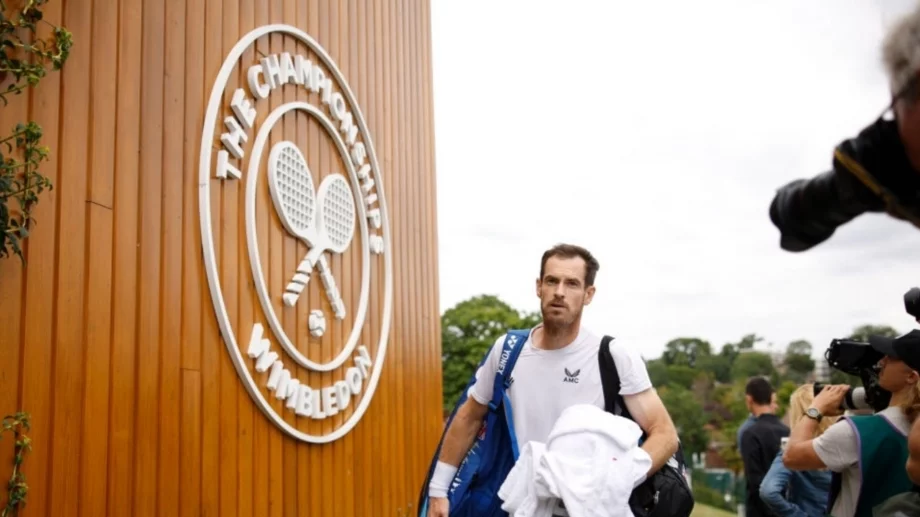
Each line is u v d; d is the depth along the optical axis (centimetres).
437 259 777
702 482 2178
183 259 371
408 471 660
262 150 440
